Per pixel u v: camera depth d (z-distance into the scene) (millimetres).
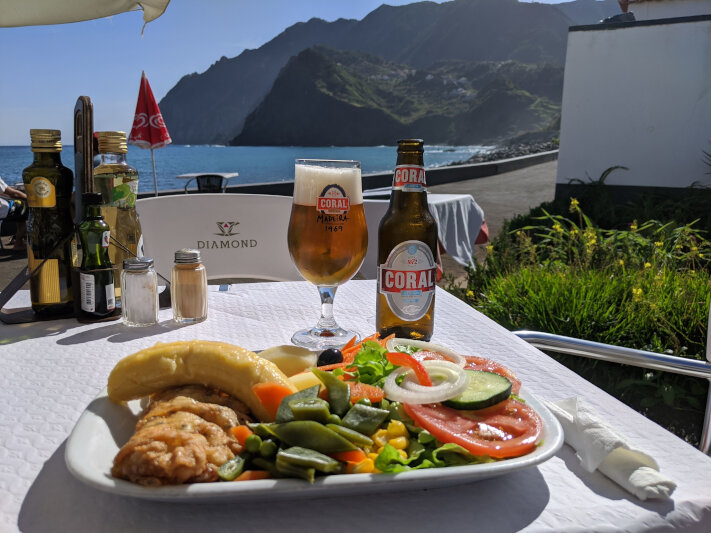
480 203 12484
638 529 652
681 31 8258
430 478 643
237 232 2488
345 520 655
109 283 1428
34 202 1398
